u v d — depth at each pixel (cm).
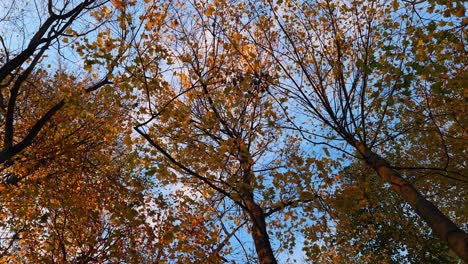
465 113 693
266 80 694
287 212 702
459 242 473
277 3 693
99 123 828
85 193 813
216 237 680
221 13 727
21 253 795
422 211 554
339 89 710
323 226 798
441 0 559
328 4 726
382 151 983
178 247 703
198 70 712
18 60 627
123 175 835
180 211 784
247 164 642
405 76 567
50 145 808
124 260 774
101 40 540
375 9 693
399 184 612
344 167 802
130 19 558
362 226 1068
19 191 776
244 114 760
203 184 820
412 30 603
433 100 689
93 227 784
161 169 586
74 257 778
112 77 566
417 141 929
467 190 1023
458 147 800
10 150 635
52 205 766
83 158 835
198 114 768
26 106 863
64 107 645
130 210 640
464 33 628
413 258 1173
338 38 719
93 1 655
